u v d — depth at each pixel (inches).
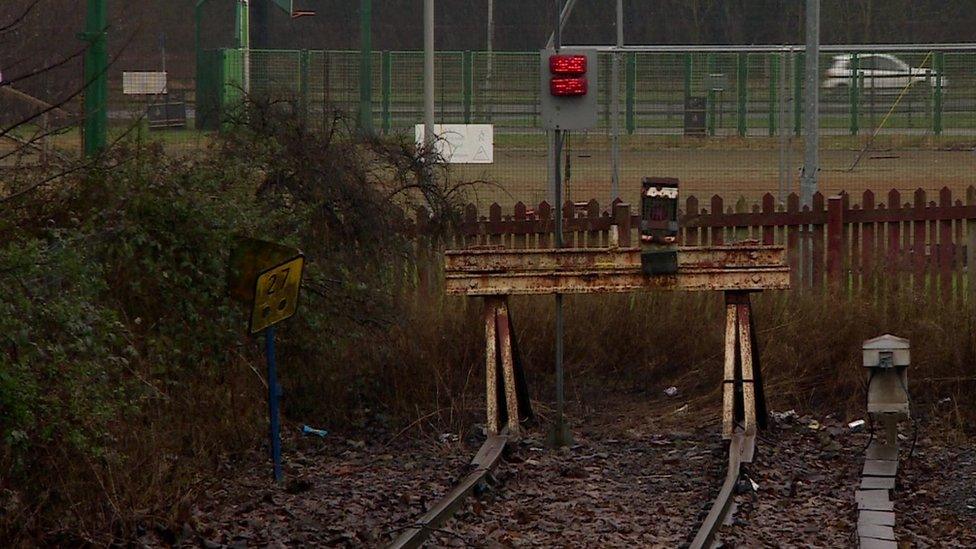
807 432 1482.5
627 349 1743.4
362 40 2684.5
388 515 1109.7
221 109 1595.7
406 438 1464.1
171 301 1316.4
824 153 3806.6
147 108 1274.6
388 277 1632.6
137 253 1296.8
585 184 3248.0
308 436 1441.9
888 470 1280.8
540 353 1726.1
